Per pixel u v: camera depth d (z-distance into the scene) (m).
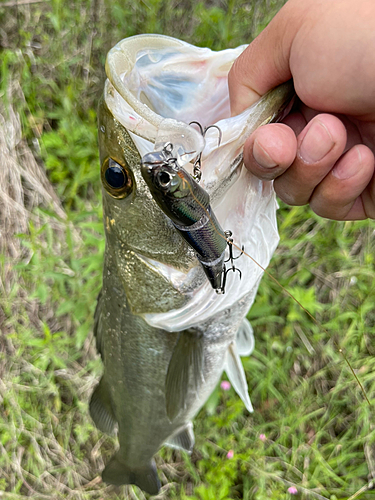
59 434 0.48
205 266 0.19
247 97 0.21
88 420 0.48
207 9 0.53
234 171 0.19
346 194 0.20
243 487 0.45
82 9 0.53
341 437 0.46
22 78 0.51
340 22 0.18
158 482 0.38
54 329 0.50
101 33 0.52
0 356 0.48
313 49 0.19
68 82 0.53
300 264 0.50
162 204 0.16
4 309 0.48
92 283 0.44
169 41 0.21
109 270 0.26
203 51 0.22
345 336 0.47
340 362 0.46
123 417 0.33
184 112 0.22
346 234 0.51
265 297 0.47
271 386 0.46
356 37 0.18
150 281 0.23
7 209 0.49
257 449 0.45
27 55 0.52
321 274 0.51
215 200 0.19
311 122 0.18
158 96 0.22
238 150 0.19
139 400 0.31
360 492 0.40
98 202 0.50
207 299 0.24
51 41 0.52
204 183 0.19
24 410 0.47
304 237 0.49
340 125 0.18
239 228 0.22
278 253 0.51
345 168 0.20
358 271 0.48
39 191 0.50
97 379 0.49
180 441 0.39
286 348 0.49
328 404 0.47
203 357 0.29
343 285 0.50
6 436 0.45
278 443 0.46
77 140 0.51
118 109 0.18
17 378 0.47
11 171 0.50
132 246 0.22
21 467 0.46
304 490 0.43
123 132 0.19
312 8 0.19
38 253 0.48
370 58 0.18
